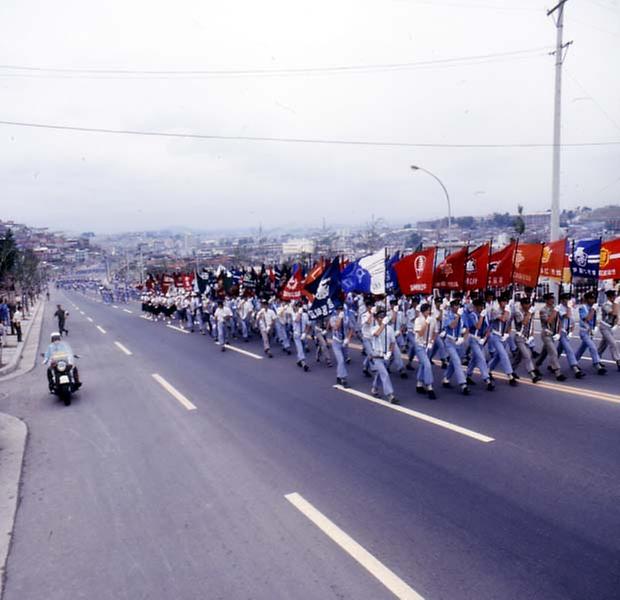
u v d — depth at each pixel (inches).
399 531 182.4
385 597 146.6
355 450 265.1
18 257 2010.3
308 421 320.5
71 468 264.4
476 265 480.1
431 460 245.0
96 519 206.5
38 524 204.5
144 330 992.9
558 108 733.9
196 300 904.3
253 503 211.8
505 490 208.8
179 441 297.1
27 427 346.0
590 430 270.7
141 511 211.2
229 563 169.3
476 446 259.0
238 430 310.2
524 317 385.4
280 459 258.7
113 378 502.6
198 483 235.8
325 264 575.5
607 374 400.2
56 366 414.3
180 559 173.8
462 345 393.4
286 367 511.5
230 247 6894.7
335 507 203.5
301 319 501.7
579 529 176.4
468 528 181.5
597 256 541.6
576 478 215.3
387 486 219.8
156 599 153.2
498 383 390.0
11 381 523.5
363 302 589.3
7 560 179.3
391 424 304.2
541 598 142.2
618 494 199.6
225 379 469.1
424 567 159.8
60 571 171.0
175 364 569.0
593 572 152.5
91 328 1082.7
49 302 2652.6
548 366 403.9
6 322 988.6
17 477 255.1
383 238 4227.4
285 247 4916.3
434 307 424.2
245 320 735.7
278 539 182.2
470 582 150.9
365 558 166.7
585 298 415.2
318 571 161.3
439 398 356.8
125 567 171.2
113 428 331.6
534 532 176.2
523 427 282.4
